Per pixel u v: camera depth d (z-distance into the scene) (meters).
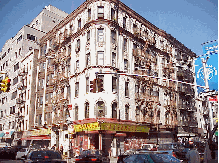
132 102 34.59
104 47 32.41
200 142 23.28
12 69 56.56
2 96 60.38
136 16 39.25
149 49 40.78
